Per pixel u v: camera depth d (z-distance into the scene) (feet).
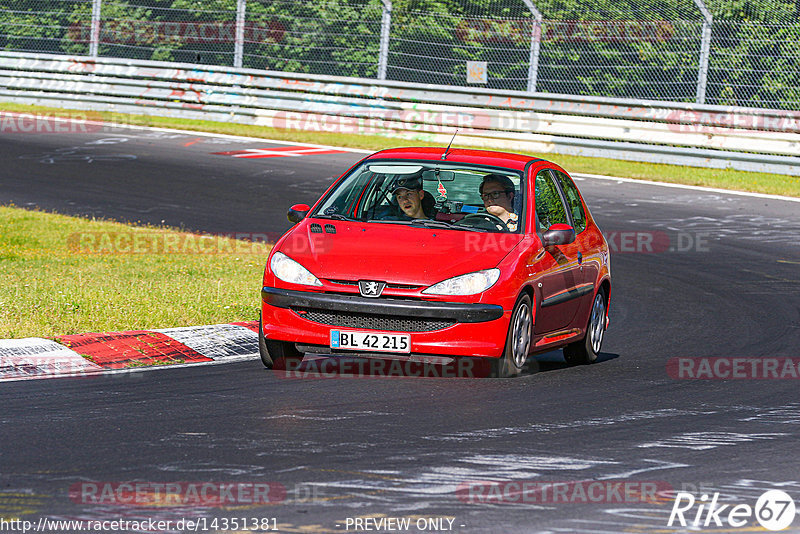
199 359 102.06
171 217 197.26
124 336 106.32
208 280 143.02
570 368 105.40
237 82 321.11
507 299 93.50
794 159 261.85
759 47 269.03
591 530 57.77
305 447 72.13
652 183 249.55
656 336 123.54
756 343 119.44
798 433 80.74
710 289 152.35
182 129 307.58
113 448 71.00
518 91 288.10
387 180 109.70
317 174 246.47
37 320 111.34
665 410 86.94
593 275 111.14
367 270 93.25
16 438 73.00
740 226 203.82
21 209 196.65
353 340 92.53
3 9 347.77
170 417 79.56
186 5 333.83
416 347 91.91
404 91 300.40
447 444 73.82
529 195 104.22
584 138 284.20
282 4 323.78
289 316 94.02
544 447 74.02
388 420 79.87
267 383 91.76
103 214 197.98
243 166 253.65
